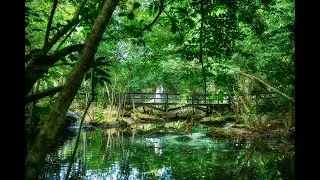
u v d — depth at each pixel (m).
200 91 26.53
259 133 16.45
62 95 1.78
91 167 10.20
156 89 29.22
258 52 12.40
